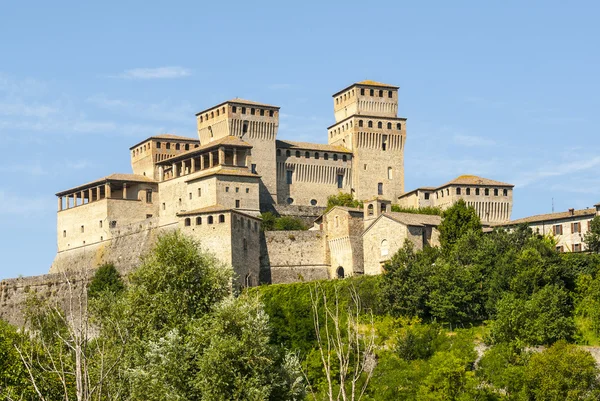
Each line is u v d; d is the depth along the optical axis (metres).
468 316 157.50
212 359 93.44
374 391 132.00
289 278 199.62
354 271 195.62
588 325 149.75
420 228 186.25
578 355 132.75
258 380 93.69
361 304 156.25
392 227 187.00
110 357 85.69
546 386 130.25
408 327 149.50
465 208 187.88
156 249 107.94
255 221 197.00
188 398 93.69
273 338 152.25
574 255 167.12
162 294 103.00
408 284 158.88
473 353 142.25
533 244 166.88
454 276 159.00
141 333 100.69
